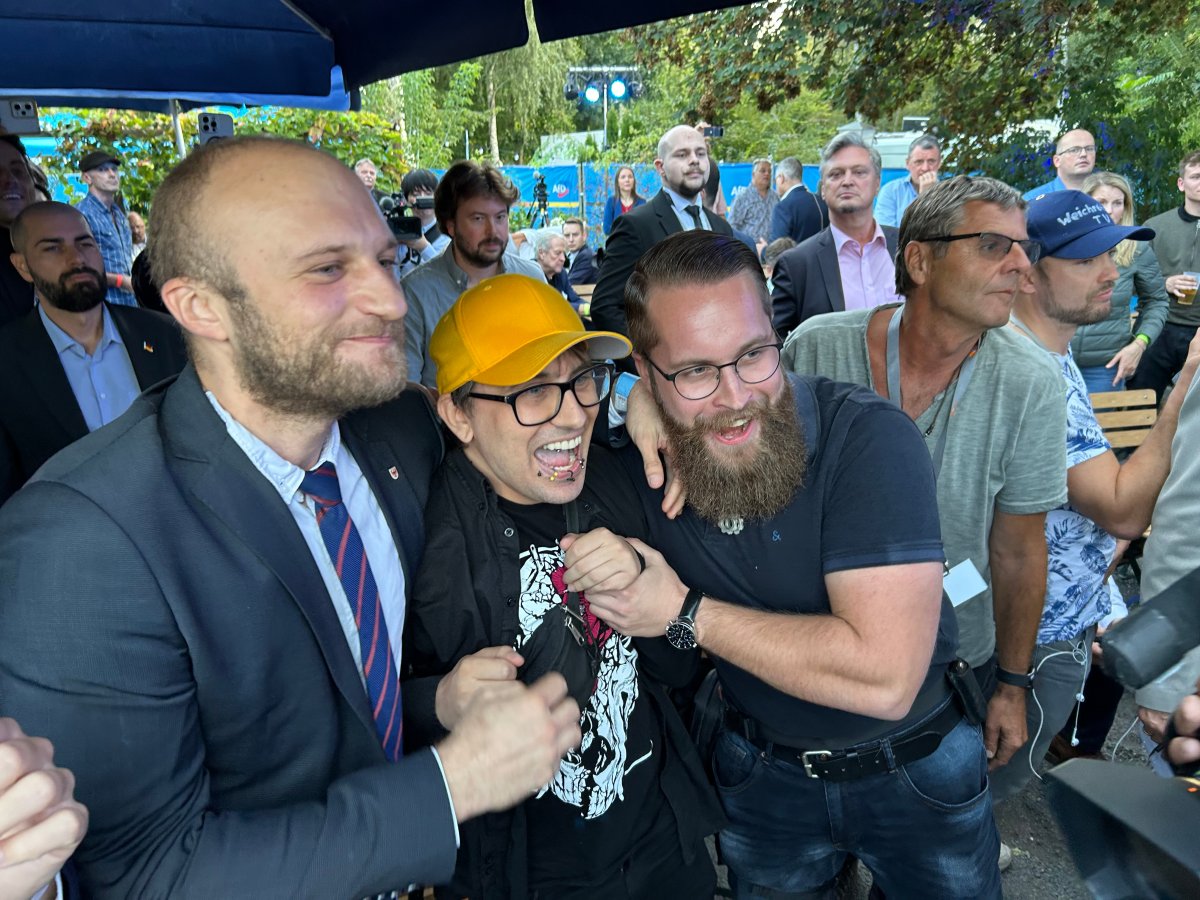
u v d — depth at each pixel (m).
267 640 1.08
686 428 1.40
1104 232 2.02
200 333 1.06
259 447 1.14
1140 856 0.67
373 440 1.39
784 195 8.31
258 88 3.05
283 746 1.13
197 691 1.04
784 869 1.79
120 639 0.96
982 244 1.75
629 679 1.53
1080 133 5.12
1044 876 2.59
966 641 2.08
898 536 1.35
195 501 1.05
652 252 1.41
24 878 0.73
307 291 1.02
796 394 1.48
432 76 23.03
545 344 1.33
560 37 2.81
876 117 5.10
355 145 10.79
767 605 1.53
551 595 1.44
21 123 4.76
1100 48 5.29
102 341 2.96
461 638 1.40
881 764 1.58
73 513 0.96
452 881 1.47
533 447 1.38
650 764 1.56
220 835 0.99
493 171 3.88
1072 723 3.00
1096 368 5.09
